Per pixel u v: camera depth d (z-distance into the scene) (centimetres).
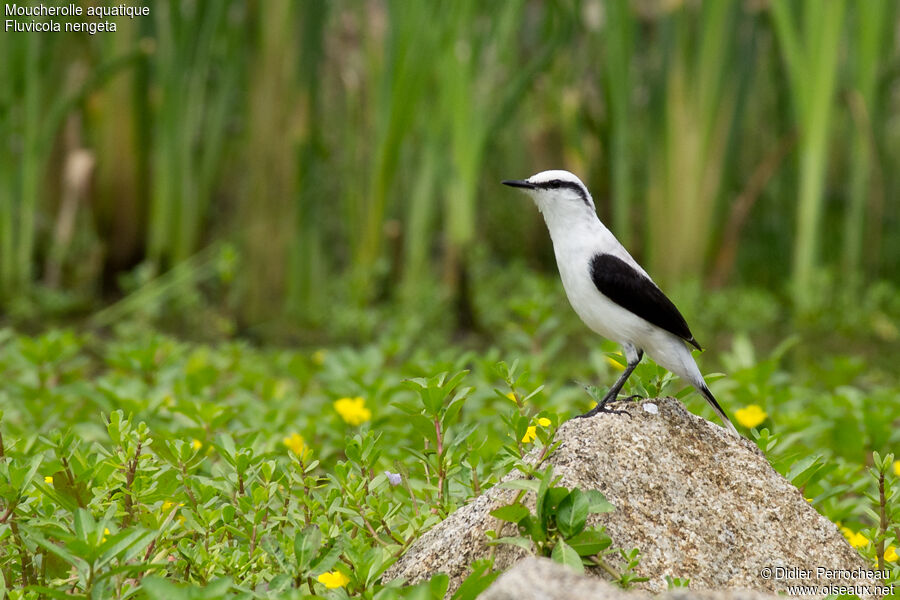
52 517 569
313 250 1619
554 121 1858
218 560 555
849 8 1692
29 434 798
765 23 1697
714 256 1706
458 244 1572
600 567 545
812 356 1491
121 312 1490
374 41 1716
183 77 1545
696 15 1695
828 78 1544
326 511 602
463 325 1572
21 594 516
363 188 1627
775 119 1853
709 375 725
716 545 580
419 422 658
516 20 1542
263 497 595
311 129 1580
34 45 1509
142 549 505
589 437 609
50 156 1697
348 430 830
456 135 1550
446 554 575
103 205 1644
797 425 889
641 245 1953
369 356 1051
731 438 636
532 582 455
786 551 587
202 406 786
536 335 1009
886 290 1645
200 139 1666
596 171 1858
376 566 545
